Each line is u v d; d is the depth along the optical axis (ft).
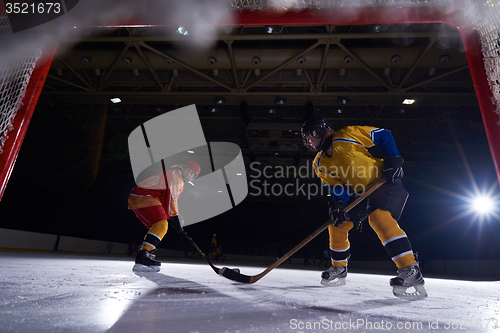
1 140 6.17
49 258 16.39
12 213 65.36
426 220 92.48
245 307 3.72
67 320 2.58
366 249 108.99
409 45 36.68
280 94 44.42
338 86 44.09
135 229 105.19
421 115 52.34
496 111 6.22
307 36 33.78
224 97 46.57
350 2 7.75
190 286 5.85
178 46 38.32
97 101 49.14
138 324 2.58
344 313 3.64
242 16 7.87
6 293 3.75
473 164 63.72
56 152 68.95
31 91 6.72
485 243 73.05
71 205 82.23
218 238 131.23
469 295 7.06
